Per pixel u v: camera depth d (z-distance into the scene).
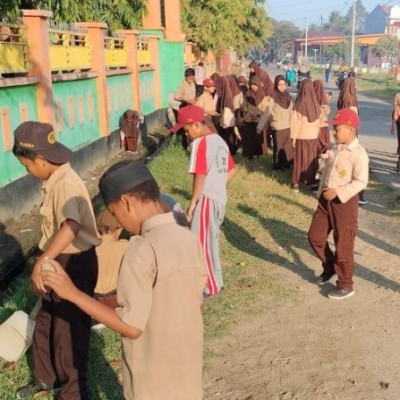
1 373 3.63
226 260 5.96
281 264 5.94
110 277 4.46
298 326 4.58
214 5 23.05
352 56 52.81
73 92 9.38
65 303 3.07
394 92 35.22
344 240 4.93
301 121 8.79
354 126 4.77
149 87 15.33
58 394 3.30
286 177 10.03
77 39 9.89
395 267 5.95
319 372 3.91
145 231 2.15
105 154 10.91
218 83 11.16
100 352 3.99
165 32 17.00
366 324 4.62
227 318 4.67
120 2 14.80
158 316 2.12
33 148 2.92
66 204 2.91
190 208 4.77
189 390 2.22
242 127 11.46
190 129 4.77
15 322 3.61
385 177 10.59
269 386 3.74
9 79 6.78
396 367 3.98
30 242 6.07
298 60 109.19
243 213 7.68
